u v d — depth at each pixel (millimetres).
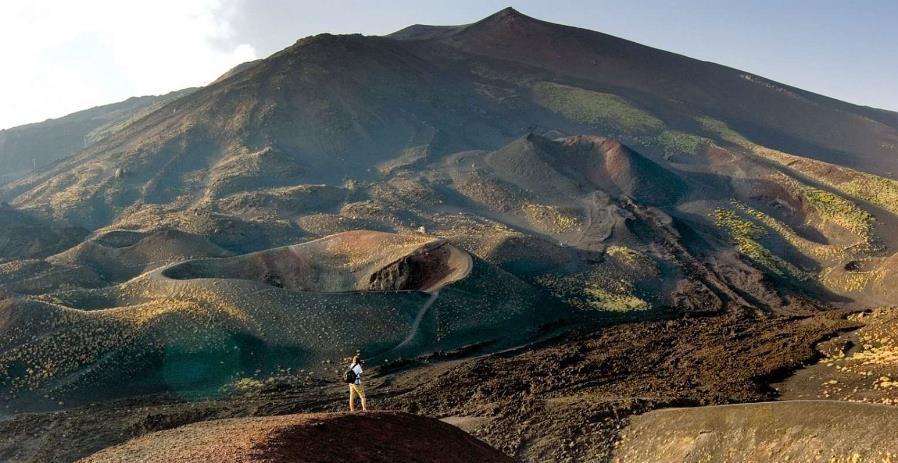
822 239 108250
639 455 31281
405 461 20891
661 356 55469
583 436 34000
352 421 22422
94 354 49906
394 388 49438
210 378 50281
